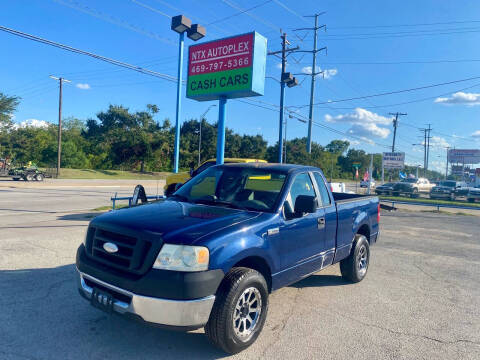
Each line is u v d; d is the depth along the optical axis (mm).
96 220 3602
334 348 3670
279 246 3881
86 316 4043
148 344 3521
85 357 3227
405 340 3936
